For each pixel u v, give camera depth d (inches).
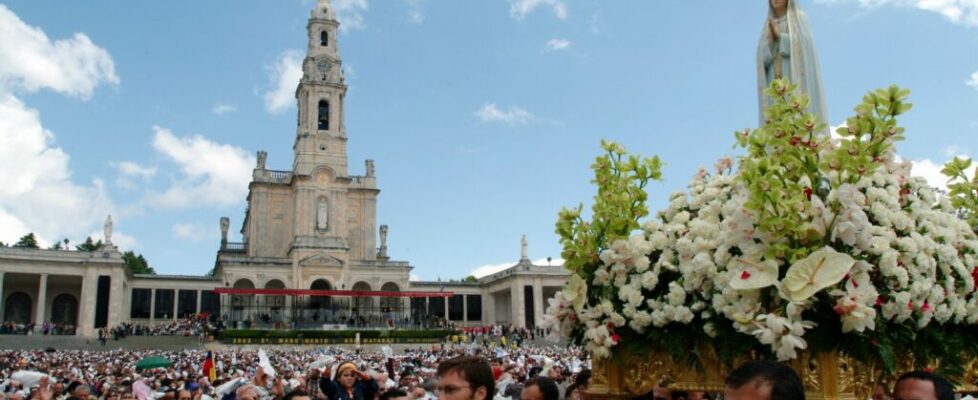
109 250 2999.5
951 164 339.0
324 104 3627.0
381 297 3499.0
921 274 252.8
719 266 262.1
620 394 294.2
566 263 316.8
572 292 304.5
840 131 252.8
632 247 288.7
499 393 647.8
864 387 242.5
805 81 371.2
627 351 291.6
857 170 244.7
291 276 3326.8
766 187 240.1
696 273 265.0
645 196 310.3
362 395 491.5
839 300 228.2
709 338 264.7
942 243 270.8
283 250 3508.9
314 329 2780.5
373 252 3619.6
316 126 3550.7
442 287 3767.2
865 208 260.4
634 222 306.8
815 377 237.5
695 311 266.8
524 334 3070.9
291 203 3565.5
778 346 230.1
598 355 288.7
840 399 233.6
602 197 311.0
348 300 3361.2
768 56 387.2
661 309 274.4
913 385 178.5
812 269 231.9
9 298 3176.7
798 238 246.8
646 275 281.3
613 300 296.7
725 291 250.8
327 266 3331.7
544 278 3496.6
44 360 1686.8
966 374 277.6
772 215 242.4
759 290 247.8
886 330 242.2
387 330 2790.4
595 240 309.4
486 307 3801.7
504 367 882.8
